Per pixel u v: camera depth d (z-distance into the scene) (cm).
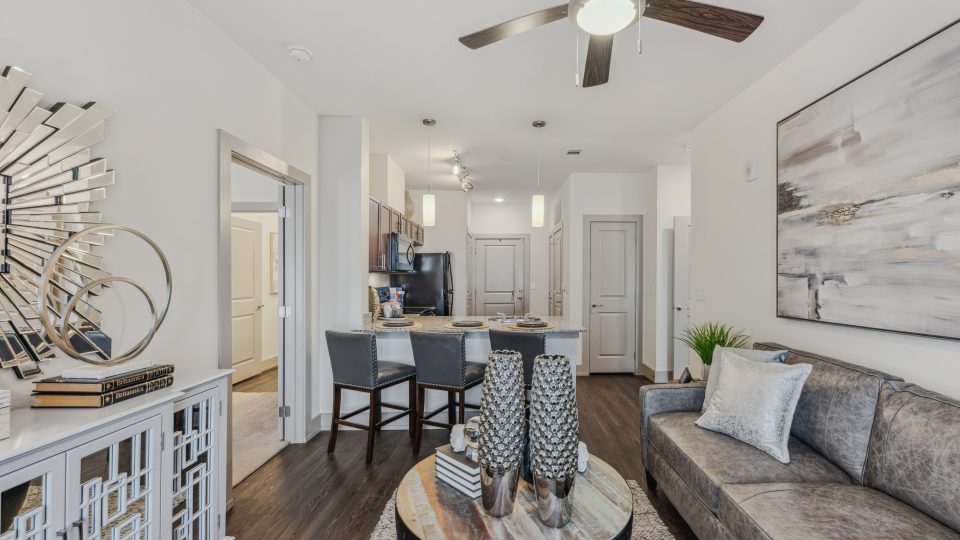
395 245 439
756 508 146
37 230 134
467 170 523
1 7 125
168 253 186
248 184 344
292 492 241
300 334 315
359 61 256
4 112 124
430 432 338
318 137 342
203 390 163
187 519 154
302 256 317
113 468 118
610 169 518
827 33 221
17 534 94
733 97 307
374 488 246
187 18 199
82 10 149
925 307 167
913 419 150
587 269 541
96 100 154
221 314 219
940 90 162
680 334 482
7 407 98
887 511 140
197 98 205
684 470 192
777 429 186
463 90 296
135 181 169
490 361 138
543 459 128
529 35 227
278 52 246
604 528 130
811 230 229
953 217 157
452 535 126
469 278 738
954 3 160
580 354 536
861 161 197
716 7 155
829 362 200
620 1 147
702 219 354
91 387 122
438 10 207
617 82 283
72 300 131
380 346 353
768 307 271
